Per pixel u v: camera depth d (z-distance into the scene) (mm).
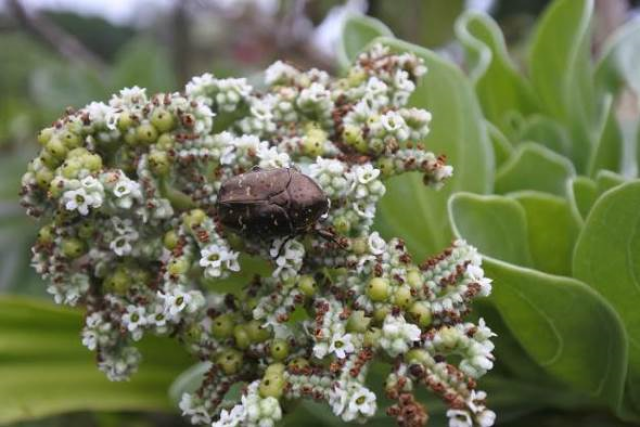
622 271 257
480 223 272
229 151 250
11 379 306
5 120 711
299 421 294
